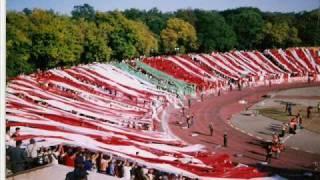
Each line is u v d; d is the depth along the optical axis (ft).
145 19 403.34
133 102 237.45
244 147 188.44
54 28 275.18
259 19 444.55
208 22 427.74
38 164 102.32
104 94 239.09
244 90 338.13
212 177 116.37
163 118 236.02
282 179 126.41
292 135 206.39
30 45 263.90
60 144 118.42
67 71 260.83
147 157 124.77
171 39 409.69
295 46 435.12
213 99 300.61
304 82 376.89
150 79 317.83
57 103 184.34
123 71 309.42
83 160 102.68
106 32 344.49
